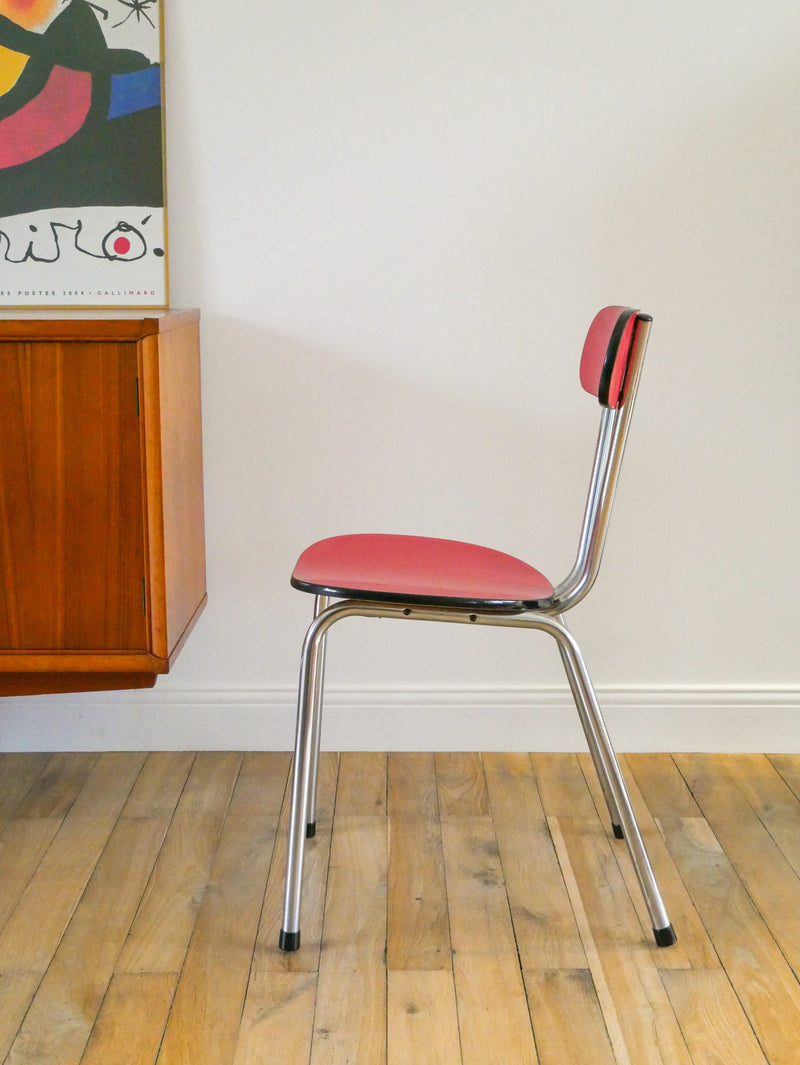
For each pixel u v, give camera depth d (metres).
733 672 1.99
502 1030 1.25
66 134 1.73
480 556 1.58
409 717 1.98
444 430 1.88
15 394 1.49
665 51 1.74
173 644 1.62
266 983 1.32
